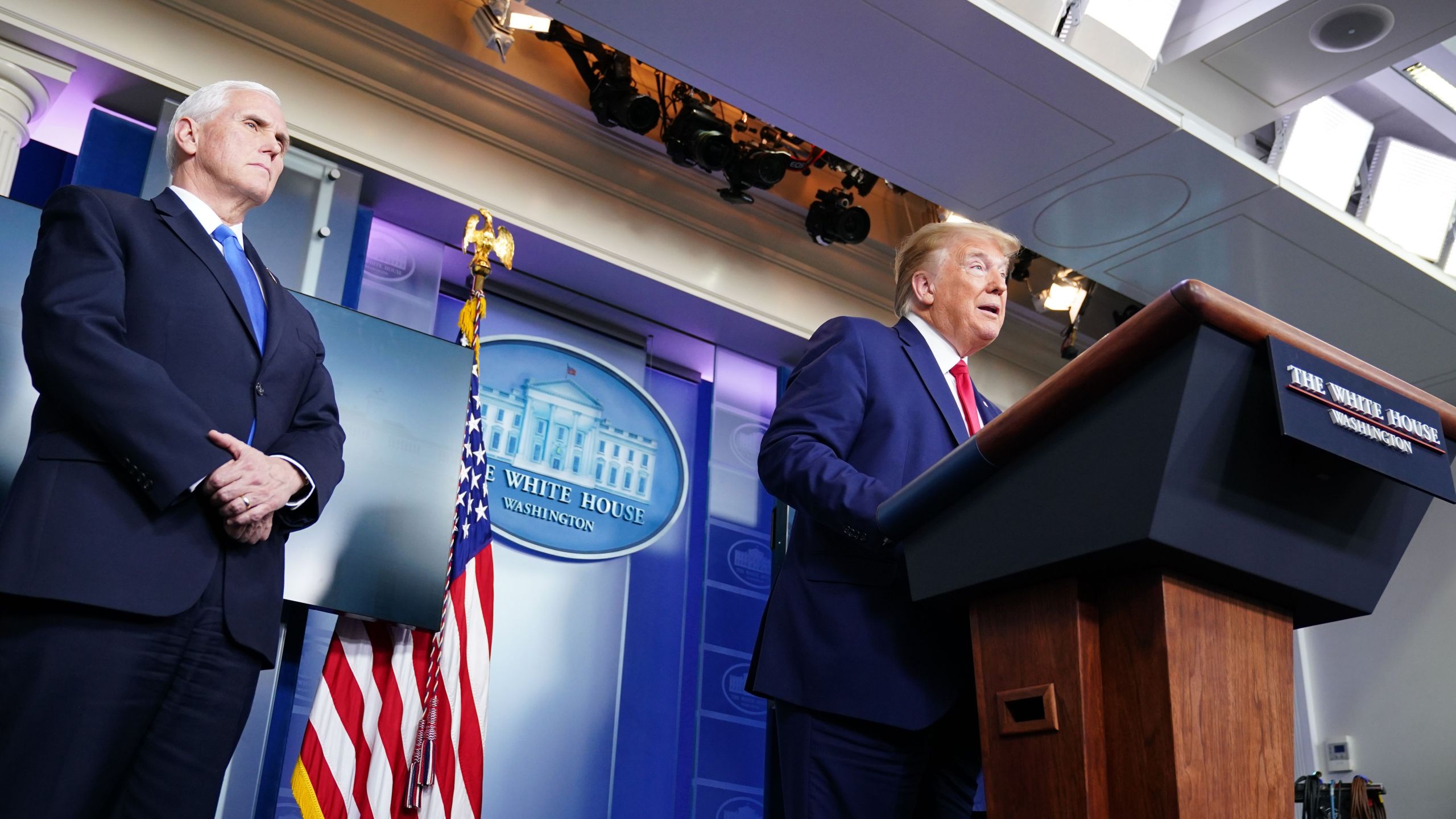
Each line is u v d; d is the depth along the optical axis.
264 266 2.10
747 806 4.53
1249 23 3.73
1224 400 0.94
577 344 4.83
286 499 1.75
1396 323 4.77
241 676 1.71
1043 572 1.04
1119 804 0.97
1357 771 5.41
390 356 3.30
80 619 1.55
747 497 5.03
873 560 1.54
